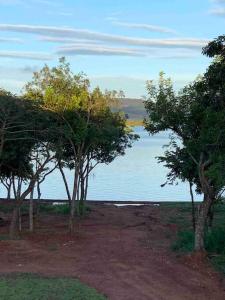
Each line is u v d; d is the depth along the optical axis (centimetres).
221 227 2011
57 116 1992
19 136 1933
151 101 1695
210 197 1576
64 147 2212
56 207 3189
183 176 1944
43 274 1367
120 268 1466
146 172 6188
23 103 1858
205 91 1445
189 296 1218
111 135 2475
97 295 1155
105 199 4038
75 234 2061
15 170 2184
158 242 1953
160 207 3425
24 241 1856
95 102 2152
